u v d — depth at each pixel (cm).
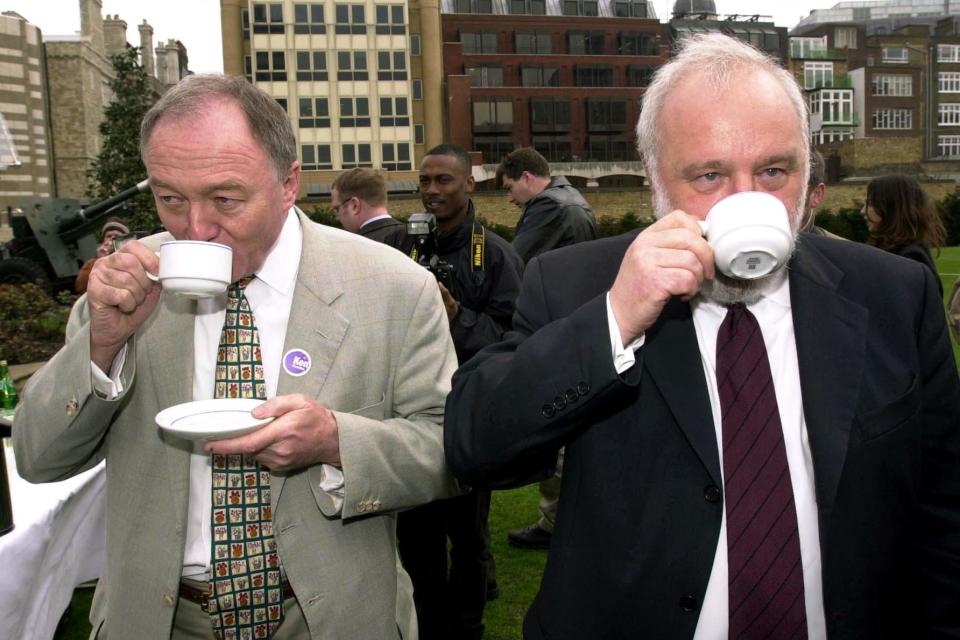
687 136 110
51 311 827
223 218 124
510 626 296
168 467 134
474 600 273
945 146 6962
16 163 578
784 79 112
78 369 125
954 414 121
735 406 115
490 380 119
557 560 123
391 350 147
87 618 303
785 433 117
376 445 132
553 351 109
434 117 5044
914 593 126
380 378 145
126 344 131
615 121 5369
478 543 272
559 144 5294
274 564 138
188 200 123
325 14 4850
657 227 105
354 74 4903
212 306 141
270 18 4812
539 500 439
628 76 5500
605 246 134
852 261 126
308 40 4847
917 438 116
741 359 117
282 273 141
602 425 119
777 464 113
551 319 126
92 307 122
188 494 133
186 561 137
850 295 122
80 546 194
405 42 4947
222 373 139
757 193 101
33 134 3250
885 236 332
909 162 5425
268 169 126
